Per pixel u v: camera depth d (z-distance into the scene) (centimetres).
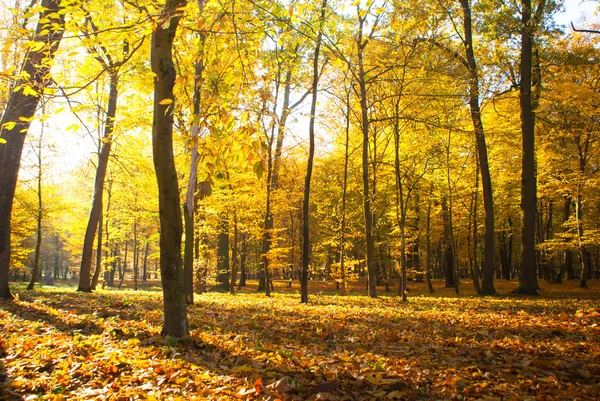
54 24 480
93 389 404
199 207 1858
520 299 1494
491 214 1864
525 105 1772
